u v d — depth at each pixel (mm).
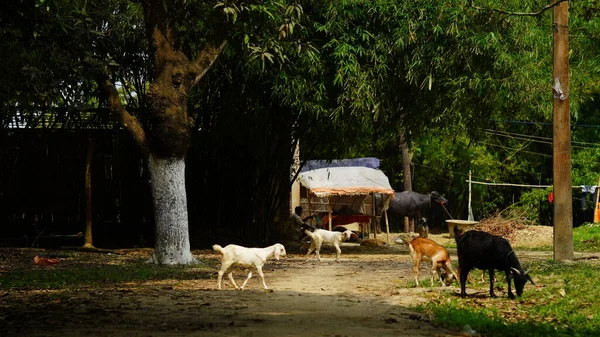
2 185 24297
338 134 23547
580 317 10484
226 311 10109
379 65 21500
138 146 18266
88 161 22844
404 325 9203
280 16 17406
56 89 15891
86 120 24109
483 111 23266
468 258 12258
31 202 24500
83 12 15711
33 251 21234
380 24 21656
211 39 16312
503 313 10891
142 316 9633
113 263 18375
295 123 23891
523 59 21828
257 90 22828
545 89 22422
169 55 18016
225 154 24453
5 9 13766
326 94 21938
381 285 14102
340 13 21422
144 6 17875
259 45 16297
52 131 24250
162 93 17906
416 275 13656
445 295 12445
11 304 10953
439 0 21156
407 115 23516
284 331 8406
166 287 13258
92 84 22406
